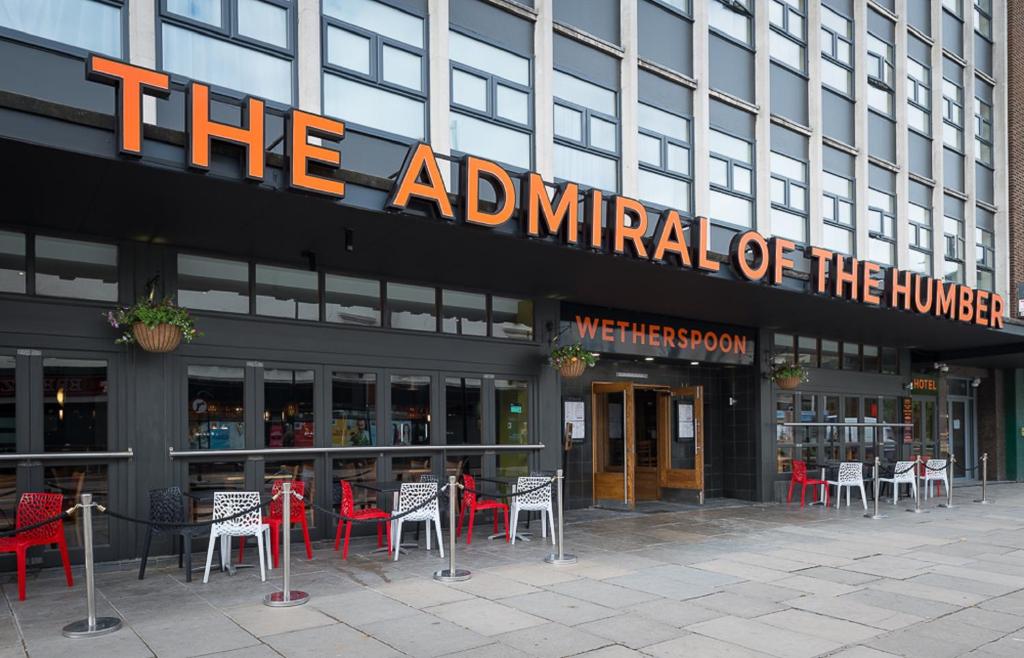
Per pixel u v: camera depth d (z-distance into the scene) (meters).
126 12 7.65
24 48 7.07
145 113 7.52
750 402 16.66
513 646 6.03
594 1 12.08
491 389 12.25
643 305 13.80
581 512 14.03
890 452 19.70
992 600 7.66
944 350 21.06
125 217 8.22
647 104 12.66
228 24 8.40
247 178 6.95
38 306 8.51
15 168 6.66
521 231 9.06
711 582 8.30
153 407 9.11
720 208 13.67
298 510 9.34
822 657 5.88
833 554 10.02
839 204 16.19
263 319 10.00
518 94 10.95
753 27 14.66
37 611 6.90
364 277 11.05
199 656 5.72
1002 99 21.34
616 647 6.04
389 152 9.50
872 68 17.44
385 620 6.70
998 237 20.92
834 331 17.28
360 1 9.41
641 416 16.53
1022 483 22.44
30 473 8.38
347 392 10.73
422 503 8.86
